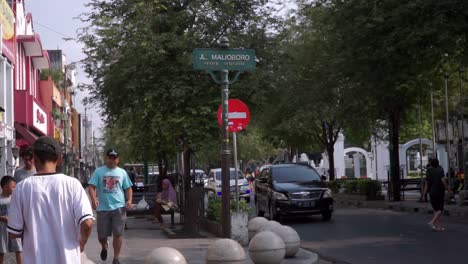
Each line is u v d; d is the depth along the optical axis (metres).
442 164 49.09
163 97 17.27
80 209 4.87
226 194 12.91
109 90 18.41
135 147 20.67
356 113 32.16
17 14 29.12
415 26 17.73
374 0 19.02
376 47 19.70
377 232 17.94
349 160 67.81
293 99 32.22
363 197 32.28
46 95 40.78
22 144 26.25
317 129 41.09
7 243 10.05
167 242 15.53
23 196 4.87
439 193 17.83
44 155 5.03
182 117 17.09
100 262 12.23
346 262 12.67
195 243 15.18
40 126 30.58
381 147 57.41
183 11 17.80
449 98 31.91
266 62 18.69
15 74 27.16
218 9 17.97
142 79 17.28
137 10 17.58
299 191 21.77
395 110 30.14
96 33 18.08
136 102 17.78
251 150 70.06
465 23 17.50
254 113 19.66
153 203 24.44
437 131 38.41
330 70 25.17
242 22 18.61
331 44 23.53
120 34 17.88
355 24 19.39
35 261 4.75
